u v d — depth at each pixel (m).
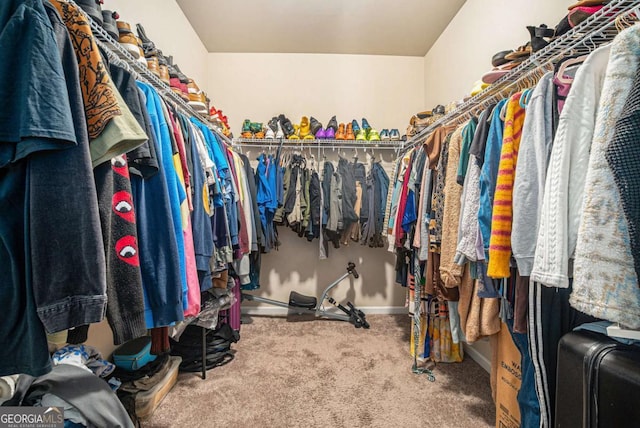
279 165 2.49
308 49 2.74
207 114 1.88
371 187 2.47
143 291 0.79
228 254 1.46
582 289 0.57
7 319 0.53
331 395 1.49
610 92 0.57
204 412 1.36
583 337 0.75
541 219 0.74
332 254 2.81
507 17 1.65
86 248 0.55
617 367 0.63
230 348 2.00
